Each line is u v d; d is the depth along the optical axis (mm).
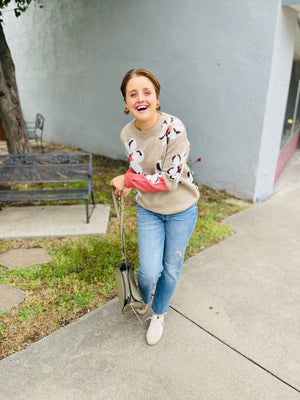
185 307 2316
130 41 5750
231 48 4281
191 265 2887
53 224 3551
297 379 1745
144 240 1762
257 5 3863
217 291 2512
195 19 4605
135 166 1698
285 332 2088
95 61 6668
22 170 3801
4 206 4156
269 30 3830
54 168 3791
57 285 2516
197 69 4789
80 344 1951
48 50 7828
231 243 3328
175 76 5141
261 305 2354
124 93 1553
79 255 2912
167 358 1865
